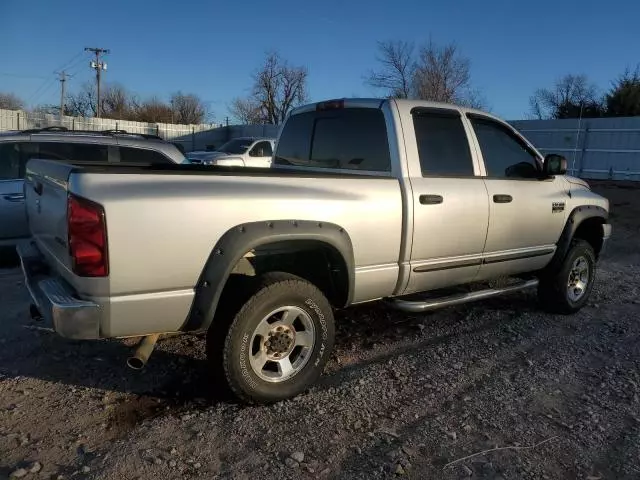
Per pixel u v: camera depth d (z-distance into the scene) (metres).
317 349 3.77
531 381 4.12
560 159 5.19
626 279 7.69
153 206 3.06
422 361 4.45
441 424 3.46
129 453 3.04
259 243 3.40
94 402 3.63
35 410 3.51
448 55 32.62
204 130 40.72
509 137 5.22
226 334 3.40
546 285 5.69
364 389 3.91
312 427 3.38
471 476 2.94
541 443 3.28
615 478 2.96
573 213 5.64
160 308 3.17
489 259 4.85
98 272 2.98
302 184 3.66
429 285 4.49
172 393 3.79
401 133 4.29
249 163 18.25
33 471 2.86
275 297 3.50
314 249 3.86
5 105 64.31
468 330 5.24
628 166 21.83
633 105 31.59
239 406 3.62
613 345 4.94
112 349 4.48
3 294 5.85
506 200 4.87
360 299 4.10
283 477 2.89
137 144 7.84
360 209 3.87
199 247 3.21
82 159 7.50
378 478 2.90
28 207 4.29
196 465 2.96
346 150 4.69
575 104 34.66
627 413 3.66
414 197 4.17
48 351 4.40
